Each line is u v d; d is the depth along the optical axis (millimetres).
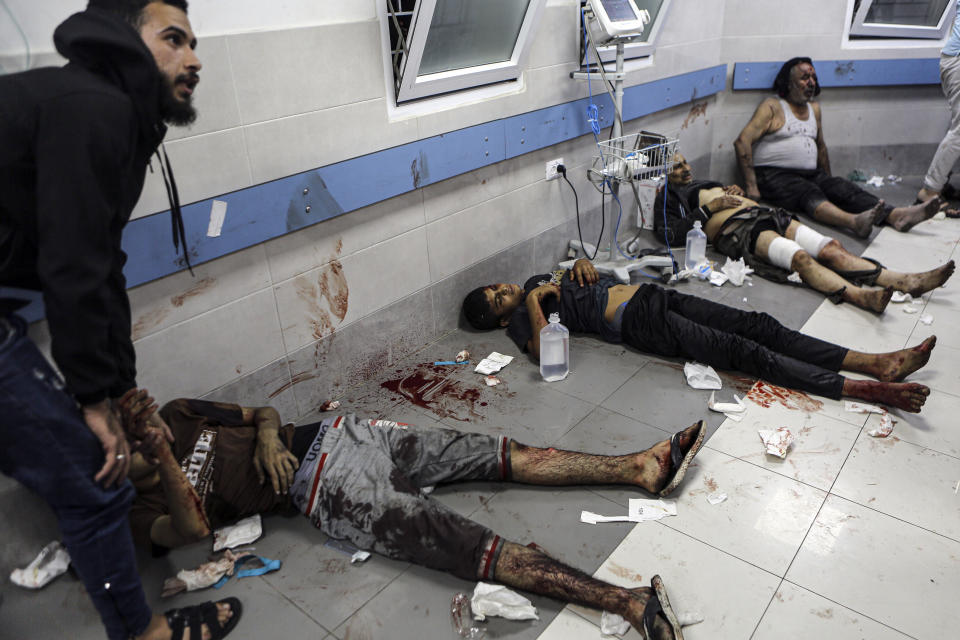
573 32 3354
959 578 1794
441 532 1797
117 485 1419
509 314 3234
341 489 1922
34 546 1950
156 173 1941
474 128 2961
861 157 5102
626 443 2404
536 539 1989
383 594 1832
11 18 1608
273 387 2512
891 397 2434
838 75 4734
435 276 3082
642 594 1675
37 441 1267
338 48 2312
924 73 4691
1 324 1256
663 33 4004
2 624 1813
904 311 3240
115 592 1472
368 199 2594
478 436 2182
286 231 2342
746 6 4559
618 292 3059
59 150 1116
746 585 1805
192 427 1993
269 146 2205
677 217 4074
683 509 2084
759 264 3699
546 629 1702
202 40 1944
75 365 1235
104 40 1166
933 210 3957
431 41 2580
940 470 2191
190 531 1765
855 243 4105
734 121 4930
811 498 2102
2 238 1219
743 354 2668
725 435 2424
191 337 2193
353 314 2736
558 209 3715
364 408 2689
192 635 1667
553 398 2701
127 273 1958
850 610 1717
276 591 1857
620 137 3383
